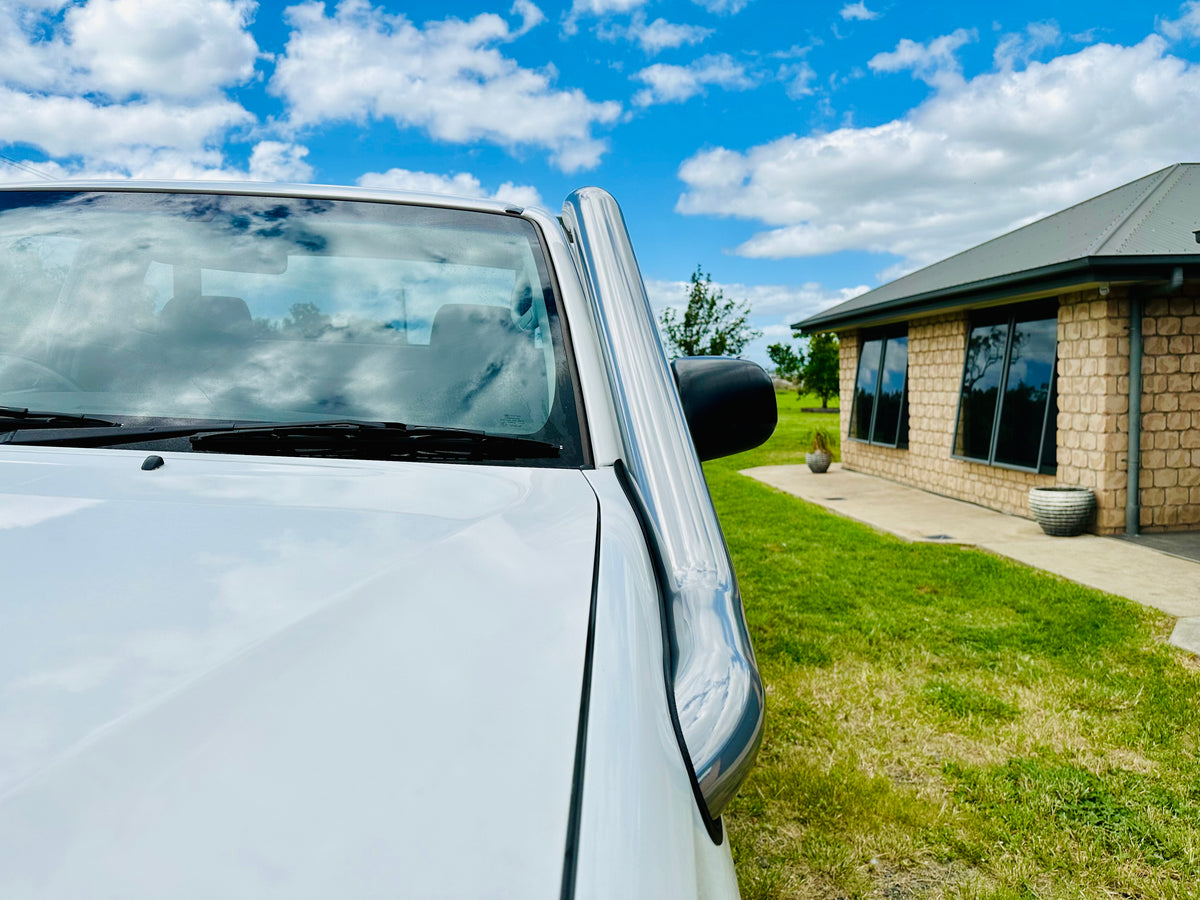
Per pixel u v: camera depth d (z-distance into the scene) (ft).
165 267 4.73
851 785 10.98
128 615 1.82
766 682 14.76
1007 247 38.22
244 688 1.53
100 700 1.47
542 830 1.36
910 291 38.58
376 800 1.33
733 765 2.07
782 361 216.13
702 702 2.19
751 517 33.32
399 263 4.80
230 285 4.60
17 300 4.53
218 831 1.20
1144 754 11.90
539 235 5.17
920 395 40.01
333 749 1.42
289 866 1.17
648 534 3.14
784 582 22.16
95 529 2.36
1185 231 26.37
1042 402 30.63
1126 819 10.19
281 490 2.99
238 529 2.43
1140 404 27.02
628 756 1.65
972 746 12.21
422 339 4.46
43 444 3.79
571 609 2.19
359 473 3.37
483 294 4.66
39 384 4.11
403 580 2.13
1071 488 28.58
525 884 1.24
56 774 1.23
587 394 4.24
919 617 18.70
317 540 2.38
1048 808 10.45
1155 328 26.81
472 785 1.42
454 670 1.76
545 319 4.58
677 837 1.52
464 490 3.23
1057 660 15.81
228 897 1.10
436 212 5.21
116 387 4.12
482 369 4.32
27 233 4.86
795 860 9.41
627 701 1.84
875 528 31.01
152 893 1.08
